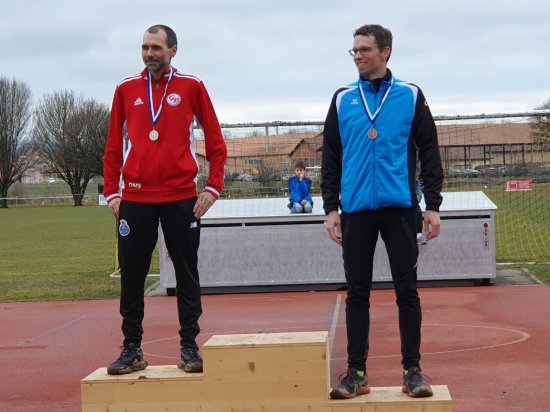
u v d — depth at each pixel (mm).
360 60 5223
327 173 5480
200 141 13547
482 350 8148
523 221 24703
